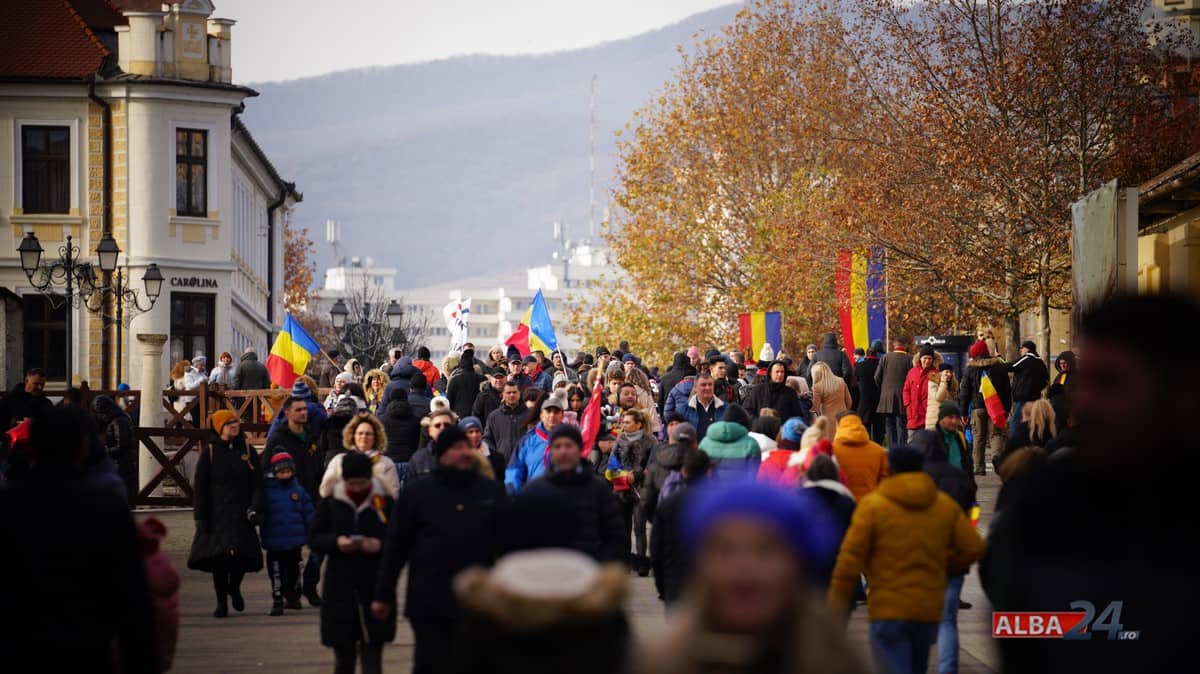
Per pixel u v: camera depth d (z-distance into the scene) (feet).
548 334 247.70
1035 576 40.24
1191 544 39.19
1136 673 39.60
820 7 472.03
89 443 96.48
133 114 391.65
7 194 387.96
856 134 355.15
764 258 443.32
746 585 32.22
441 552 79.77
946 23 304.50
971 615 127.75
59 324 385.91
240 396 258.98
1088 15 297.12
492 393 191.52
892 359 223.71
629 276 497.87
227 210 401.70
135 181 391.04
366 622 92.84
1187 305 38.27
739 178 474.49
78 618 59.88
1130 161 295.89
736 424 121.90
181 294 394.11
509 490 139.64
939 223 307.17
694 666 32.17
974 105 301.43
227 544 131.75
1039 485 40.78
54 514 60.18
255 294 496.23
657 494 125.08
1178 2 326.03
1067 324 362.94
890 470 82.58
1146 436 38.47
